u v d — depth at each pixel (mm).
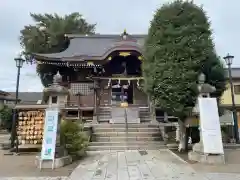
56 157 6500
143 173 5461
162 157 7414
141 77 15750
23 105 9828
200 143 6895
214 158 6430
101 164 6578
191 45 7484
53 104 7102
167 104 7664
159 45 7801
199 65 7551
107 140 10086
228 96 18984
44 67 22906
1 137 17625
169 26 7777
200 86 7258
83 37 22312
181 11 7898
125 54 15352
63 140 7309
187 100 7500
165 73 7504
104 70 16922
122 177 5156
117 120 13180
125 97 16828
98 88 15344
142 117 13945
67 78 17359
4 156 8500
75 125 7820
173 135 10594
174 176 5129
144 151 8594
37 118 9625
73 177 5289
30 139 9492
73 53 17859
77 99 16672
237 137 12320
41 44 25422
